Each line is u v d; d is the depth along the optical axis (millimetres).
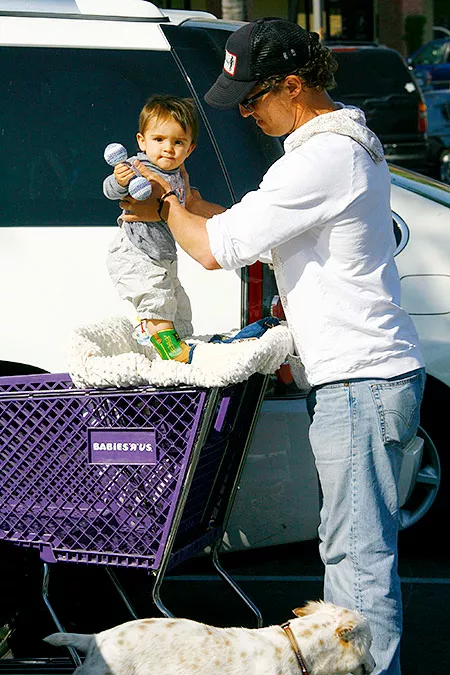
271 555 6883
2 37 5918
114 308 5723
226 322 5750
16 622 5703
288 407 5887
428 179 7359
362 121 4535
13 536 4945
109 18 6059
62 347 5719
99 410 4672
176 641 4254
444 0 40750
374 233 4453
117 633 4262
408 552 7012
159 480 4652
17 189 5801
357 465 4520
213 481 5109
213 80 5980
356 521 4543
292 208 4352
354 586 4590
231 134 5902
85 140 5898
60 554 4891
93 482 4746
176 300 5176
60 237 5738
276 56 4422
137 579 6398
